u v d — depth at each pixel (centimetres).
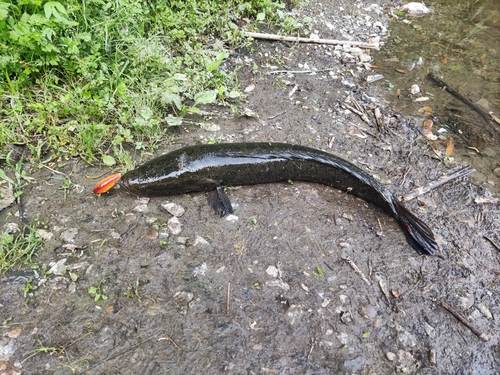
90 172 85
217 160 83
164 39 117
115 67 99
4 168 83
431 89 130
